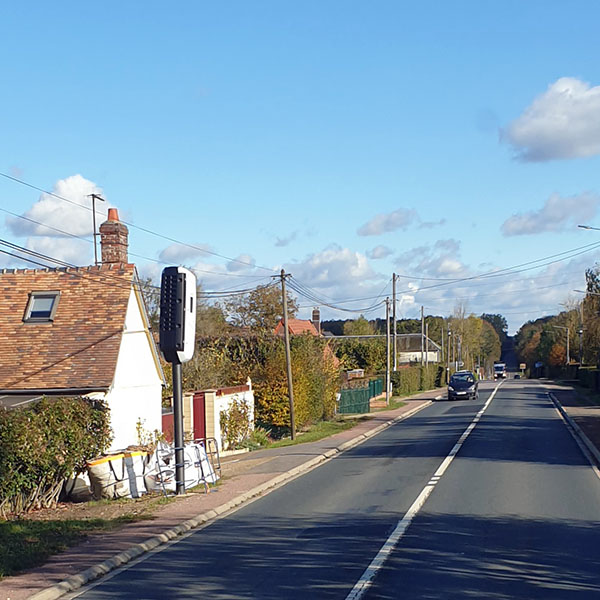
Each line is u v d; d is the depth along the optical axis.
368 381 55.16
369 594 7.90
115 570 9.54
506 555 9.69
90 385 18.48
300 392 33.56
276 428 33.44
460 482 16.34
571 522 11.91
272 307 54.28
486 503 13.74
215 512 13.70
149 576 9.12
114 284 21.36
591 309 71.12
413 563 9.29
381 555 9.76
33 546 10.55
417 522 12.05
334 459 22.45
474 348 131.00
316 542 10.74
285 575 8.86
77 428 15.27
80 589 8.64
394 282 53.31
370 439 28.86
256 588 8.30
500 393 61.25
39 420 14.13
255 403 33.12
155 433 21.73
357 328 101.62
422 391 72.69
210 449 21.44
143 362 21.64
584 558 9.48
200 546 10.85
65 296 21.44
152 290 47.81
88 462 15.82
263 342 39.38
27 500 14.26
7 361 19.56
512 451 22.17
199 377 31.41
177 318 15.66
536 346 139.25
